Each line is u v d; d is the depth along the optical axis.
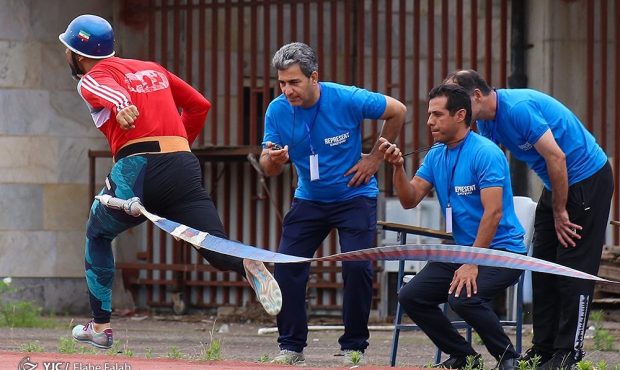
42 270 33.31
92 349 19.64
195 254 33.41
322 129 18.81
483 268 16.94
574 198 17.77
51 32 33.34
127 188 16.12
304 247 19.44
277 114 18.97
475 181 17.11
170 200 16.23
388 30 32.00
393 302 31.03
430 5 31.58
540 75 31.52
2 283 31.03
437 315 17.36
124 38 33.00
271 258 14.38
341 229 19.31
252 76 32.53
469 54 32.69
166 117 16.36
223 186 33.38
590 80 30.64
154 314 33.19
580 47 31.45
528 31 31.97
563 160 17.31
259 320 32.06
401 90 31.83
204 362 17.22
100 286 17.20
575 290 17.72
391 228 18.72
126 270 33.28
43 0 33.22
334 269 32.12
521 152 17.91
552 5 31.27
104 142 33.53
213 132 32.72
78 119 33.44
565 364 17.69
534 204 19.30
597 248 17.84
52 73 33.34
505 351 16.91
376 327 29.17
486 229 16.80
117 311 33.03
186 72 32.88
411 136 32.56
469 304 16.73
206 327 30.72
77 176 33.47
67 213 33.41
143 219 16.61
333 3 32.12
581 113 31.50
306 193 19.39
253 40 32.50
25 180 33.28
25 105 33.31
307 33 32.41
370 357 22.75
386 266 30.89
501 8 31.52
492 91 17.64
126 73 16.30
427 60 31.94
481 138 17.28
